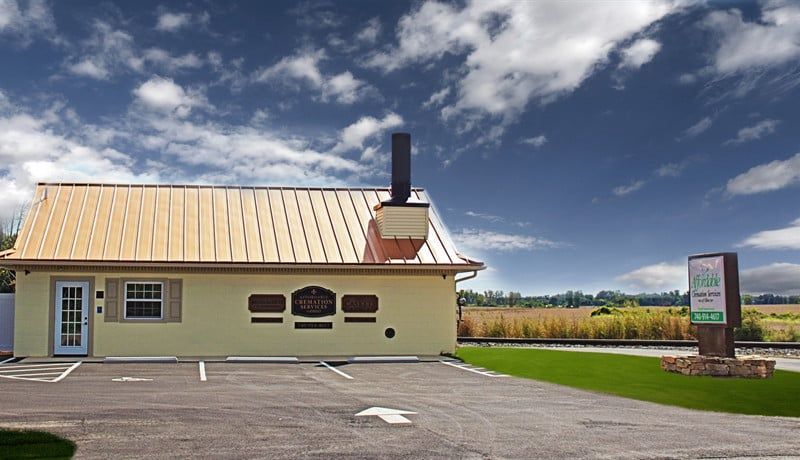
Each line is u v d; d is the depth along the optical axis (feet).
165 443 34.53
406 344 82.28
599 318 127.03
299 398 48.73
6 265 74.54
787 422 41.55
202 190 89.92
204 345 78.38
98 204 84.48
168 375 61.31
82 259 75.36
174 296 78.28
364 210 91.40
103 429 37.47
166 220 83.61
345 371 65.87
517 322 125.39
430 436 36.65
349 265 80.38
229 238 82.43
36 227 79.25
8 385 53.31
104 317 76.74
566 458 32.48
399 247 84.94
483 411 44.14
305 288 80.94
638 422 41.01
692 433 37.99
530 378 61.05
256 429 37.88
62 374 61.00
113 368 66.18
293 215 88.28
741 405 47.75
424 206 86.89
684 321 118.52
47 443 34.14
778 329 122.62
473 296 269.85
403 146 88.38
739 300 63.77
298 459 31.81
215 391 51.78
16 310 75.36
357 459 31.89
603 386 56.03
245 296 79.71
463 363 73.72
